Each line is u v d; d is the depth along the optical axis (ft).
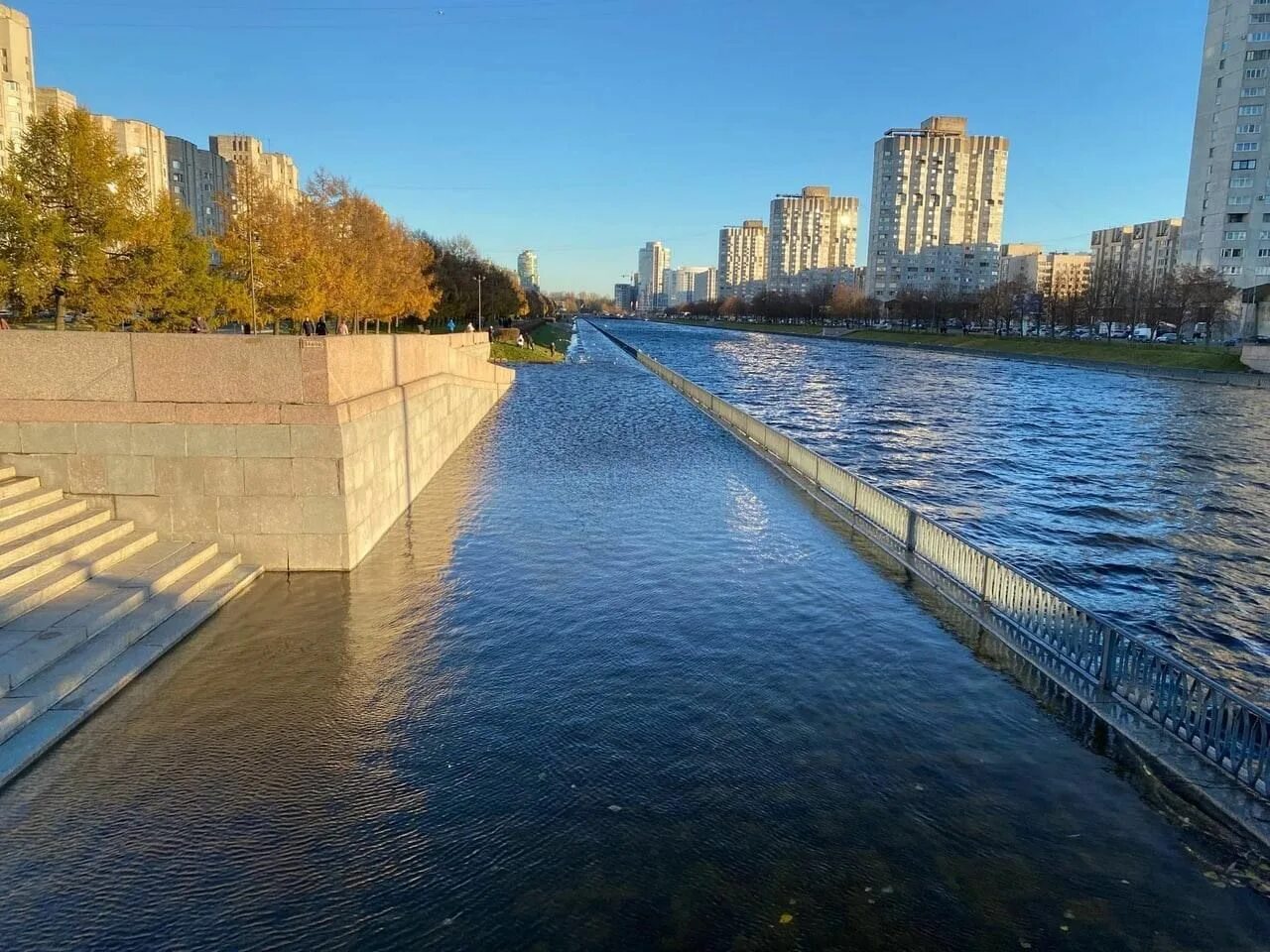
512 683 27.86
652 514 53.11
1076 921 17.20
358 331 175.11
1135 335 334.24
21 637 26.21
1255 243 359.87
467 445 84.12
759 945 16.35
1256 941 16.71
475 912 17.10
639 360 222.89
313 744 23.54
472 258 285.02
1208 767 22.75
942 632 33.35
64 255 78.54
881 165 604.08
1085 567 51.24
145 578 32.09
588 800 21.18
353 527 39.88
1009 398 161.68
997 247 615.57
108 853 18.61
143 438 37.11
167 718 24.80
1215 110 367.04
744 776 22.44
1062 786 22.18
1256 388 180.96
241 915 16.85
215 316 110.83
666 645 31.58
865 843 19.66
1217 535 59.88
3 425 36.37
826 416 130.72
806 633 33.01
